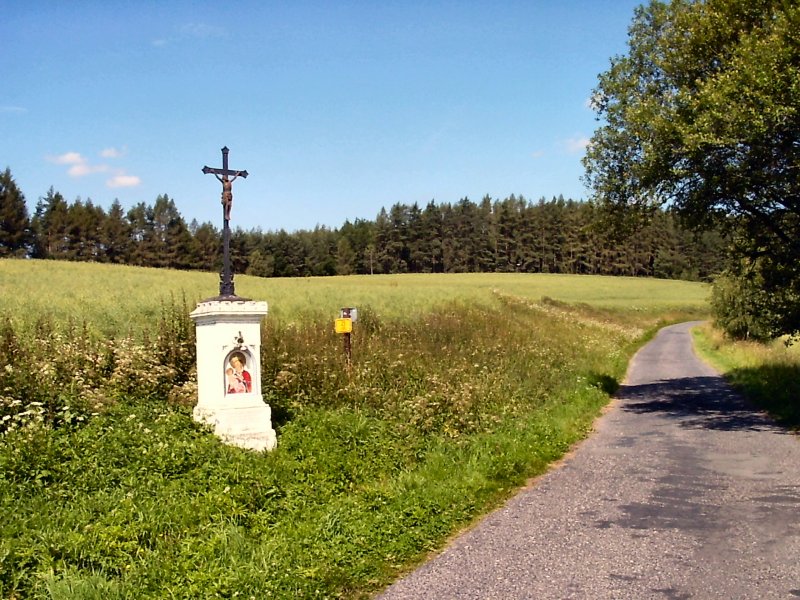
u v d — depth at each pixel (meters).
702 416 15.59
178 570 5.45
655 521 7.48
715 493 8.71
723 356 32.44
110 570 5.50
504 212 122.94
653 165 16.59
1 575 5.10
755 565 6.05
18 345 10.95
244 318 9.41
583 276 105.94
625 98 19.03
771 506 8.01
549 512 7.90
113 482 7.25
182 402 10.24
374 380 13.71
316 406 11.95
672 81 17.84
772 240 17.73
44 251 98.12
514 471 9.67
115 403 9.64
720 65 16.55
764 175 15.12
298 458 8.98
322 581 5.54
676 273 117.62
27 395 9.02
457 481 8.77
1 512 6.18
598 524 7.41
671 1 18.53
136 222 102.88
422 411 11.95
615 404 18.38
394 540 6.57
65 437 7.98
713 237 115.69
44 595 4.93
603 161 19.73
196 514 6.62
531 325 31.72
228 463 8.14
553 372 19.14
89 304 21.31
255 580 5.32
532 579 5.80
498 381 15.73
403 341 18.56
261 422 9.33
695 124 14.76
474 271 123.44
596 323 45.34
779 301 17.75
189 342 12.48
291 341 14.95
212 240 107.44
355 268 120.88
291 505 7.37
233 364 9.35
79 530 6.03
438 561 6.28
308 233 128.38
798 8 13.76
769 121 13.91
